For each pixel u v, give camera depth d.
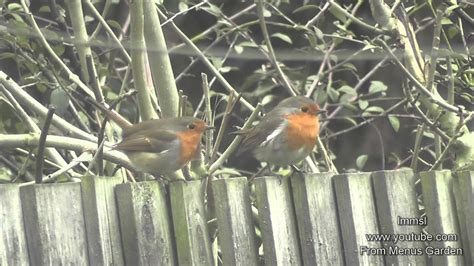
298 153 9.74
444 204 8.44
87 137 10.38
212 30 13.48
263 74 13.17
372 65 18.02
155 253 7.44
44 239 7.02
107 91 12.28
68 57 12.58
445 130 10.48
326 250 8.02
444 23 11.44
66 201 7.15
